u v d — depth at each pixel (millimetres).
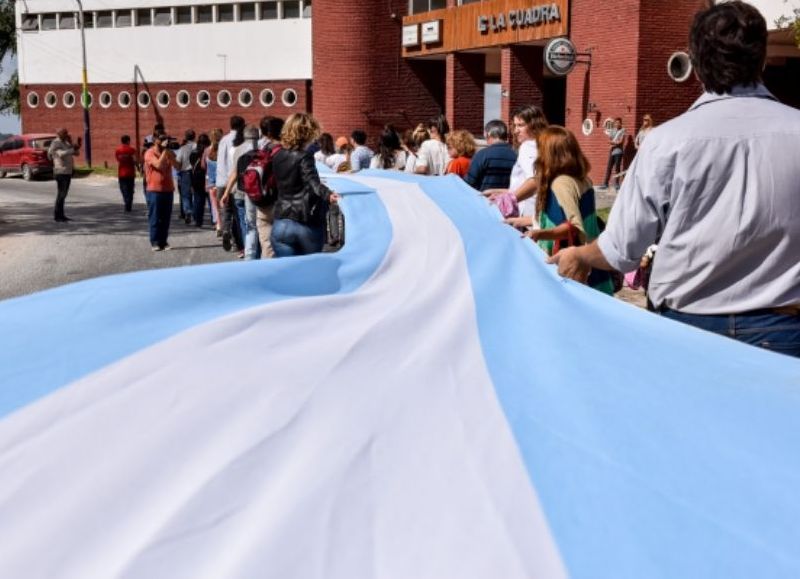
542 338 2947
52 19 48812
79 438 2172
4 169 38812
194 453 2135
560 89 39469
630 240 3279
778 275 3121
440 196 6699
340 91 35750
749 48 3100
